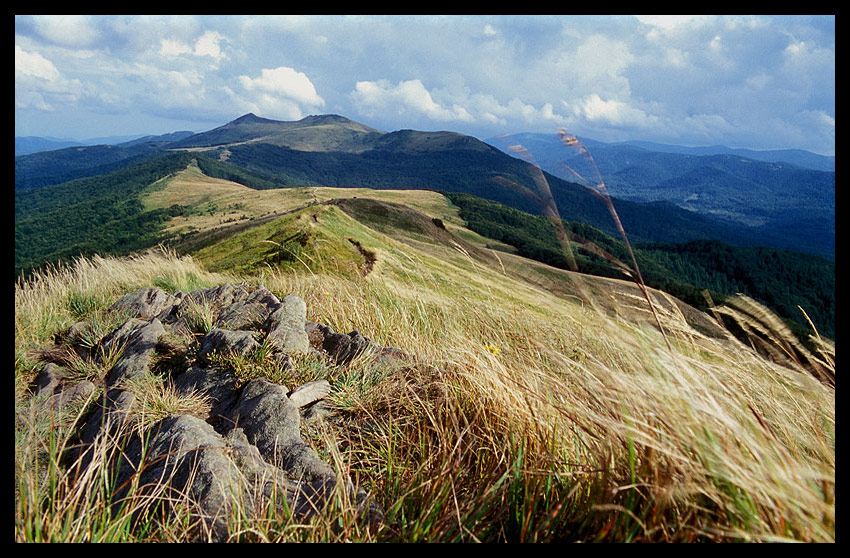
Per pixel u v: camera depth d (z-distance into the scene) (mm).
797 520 1381
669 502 1575
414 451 2354
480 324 3537
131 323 3980
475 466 2174
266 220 93750
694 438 1555
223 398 2934
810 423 2076
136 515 1935
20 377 3209
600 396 2006
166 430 2354
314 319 4527
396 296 4340
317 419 2676
